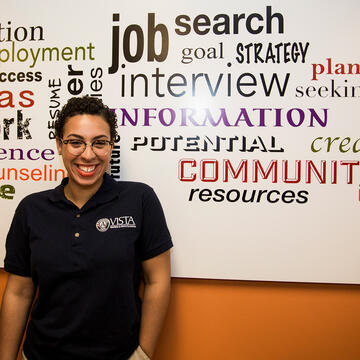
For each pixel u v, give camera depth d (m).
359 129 0.90
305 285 0.93
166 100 0.93
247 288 0.94
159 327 0.75
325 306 0.93
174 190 0.93
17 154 0.96
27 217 0.72
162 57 0.93
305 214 0.91
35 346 0.72
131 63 0.94
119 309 0.69
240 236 0.92
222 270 0.92
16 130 0.96
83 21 0.94
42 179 0.96
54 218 0.71
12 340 0.76
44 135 0.96
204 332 0.95
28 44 0.96
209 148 0.92
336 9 0.90
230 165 0.92
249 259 0.92
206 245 0.92
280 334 0.94
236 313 0.95
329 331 0.93
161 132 0.93
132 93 0.94
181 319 0.96
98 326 0.68
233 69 0.92
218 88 0.92
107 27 0.94
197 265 0.92
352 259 0.90
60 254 0.67
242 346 0.94
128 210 0.73
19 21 0.96
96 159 0.71
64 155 0.72
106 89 0.94
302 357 0.93
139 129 0.94
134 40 0.94
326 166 0.91
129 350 0.73
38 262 0.68
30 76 0.96
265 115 0.92
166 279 0.77
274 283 0.94
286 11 0.91
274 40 0.92
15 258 0.74
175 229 0.93
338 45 0.90
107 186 0.76
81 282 0.67
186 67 0.93
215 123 0.92
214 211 0.92
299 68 0.91
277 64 0.92
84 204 0.73
